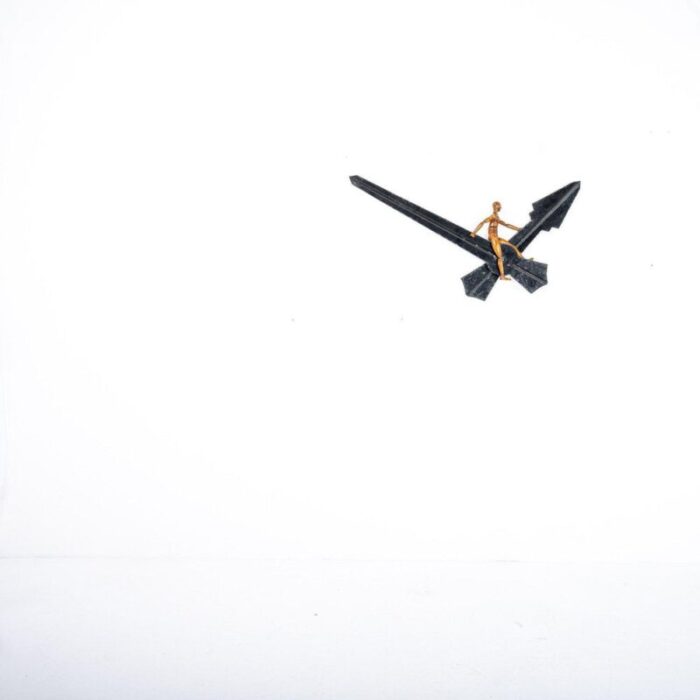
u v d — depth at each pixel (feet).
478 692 5.55
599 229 8.65
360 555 9.41
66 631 6.97
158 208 8.84
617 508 9.08
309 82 8.53
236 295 9.07
